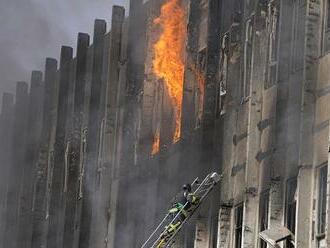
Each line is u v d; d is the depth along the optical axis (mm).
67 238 100375
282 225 60406
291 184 60812
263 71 65312
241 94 69062
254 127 64688
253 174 64125
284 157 60906
